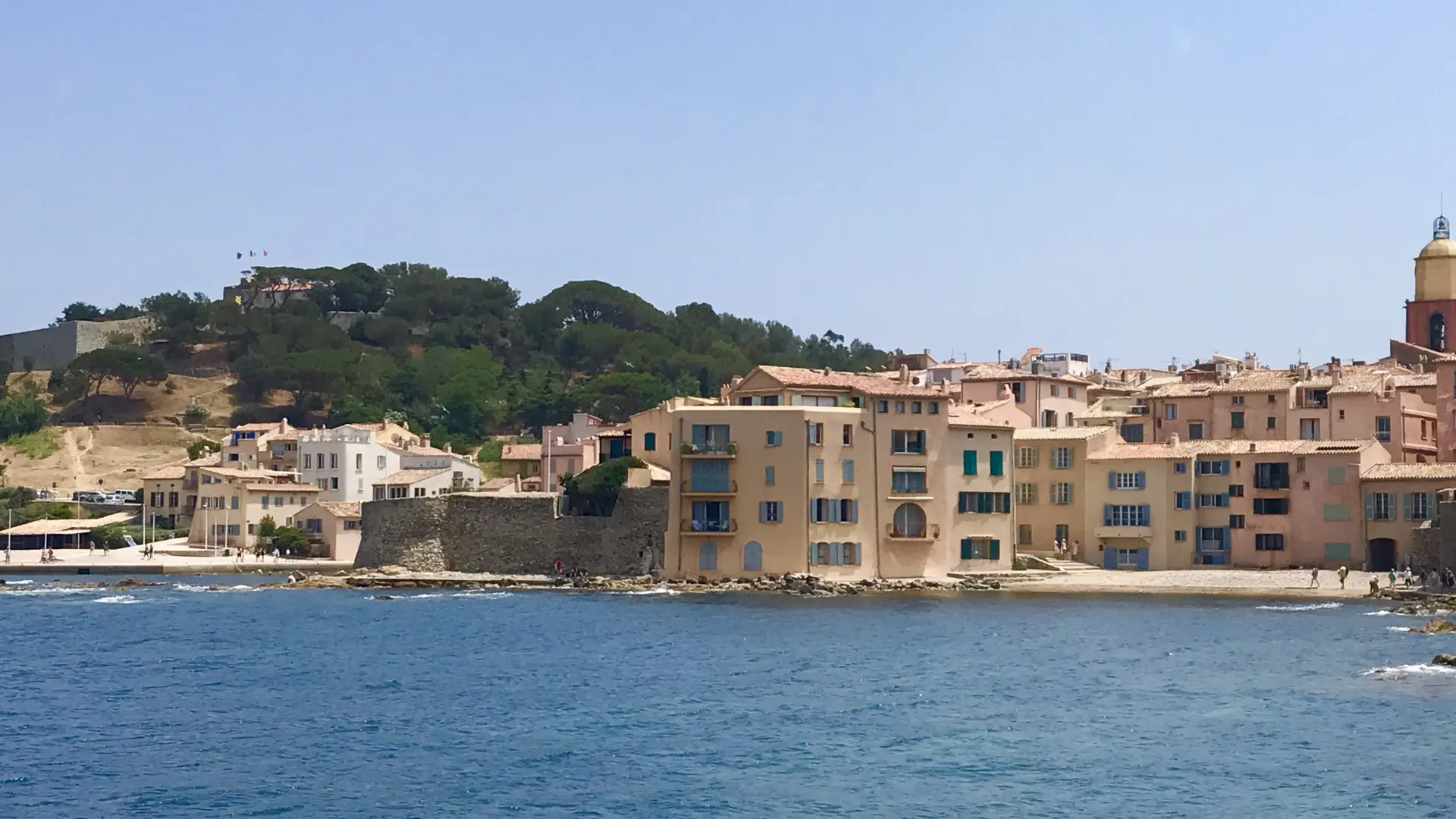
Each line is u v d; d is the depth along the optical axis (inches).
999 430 7066.9
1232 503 7012.8
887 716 3599.9
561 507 7185.0
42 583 7568.9
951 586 6673.2
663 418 7244.1
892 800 2859.3
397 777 3036.4
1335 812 2755.9
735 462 6752.0
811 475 6717.5
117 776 3061.0
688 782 2987.2
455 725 3526.1
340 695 3922.2
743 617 5615.2
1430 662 4279.0
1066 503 7199.8
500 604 6200.8
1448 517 6008.9
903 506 6870.1
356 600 6446.9
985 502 7012.8
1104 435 7253.9
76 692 3998.5
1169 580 6648.6
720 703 3774.6
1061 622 5393.7
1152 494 7042.3
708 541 6776.6
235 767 3127.5
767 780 3004.4
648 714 3634.4
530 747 3287.4
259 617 5743.1
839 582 6628.9
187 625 5497.1
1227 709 3631.9
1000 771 3056.1
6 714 3703.3
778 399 6963.6
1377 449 6988.2
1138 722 3501.5
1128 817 2743.6
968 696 3850.9
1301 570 6811.0
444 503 7352.4
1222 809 2783.0
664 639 4958.2
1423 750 3174.2
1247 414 7751.0
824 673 4229.8
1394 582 6190.9
